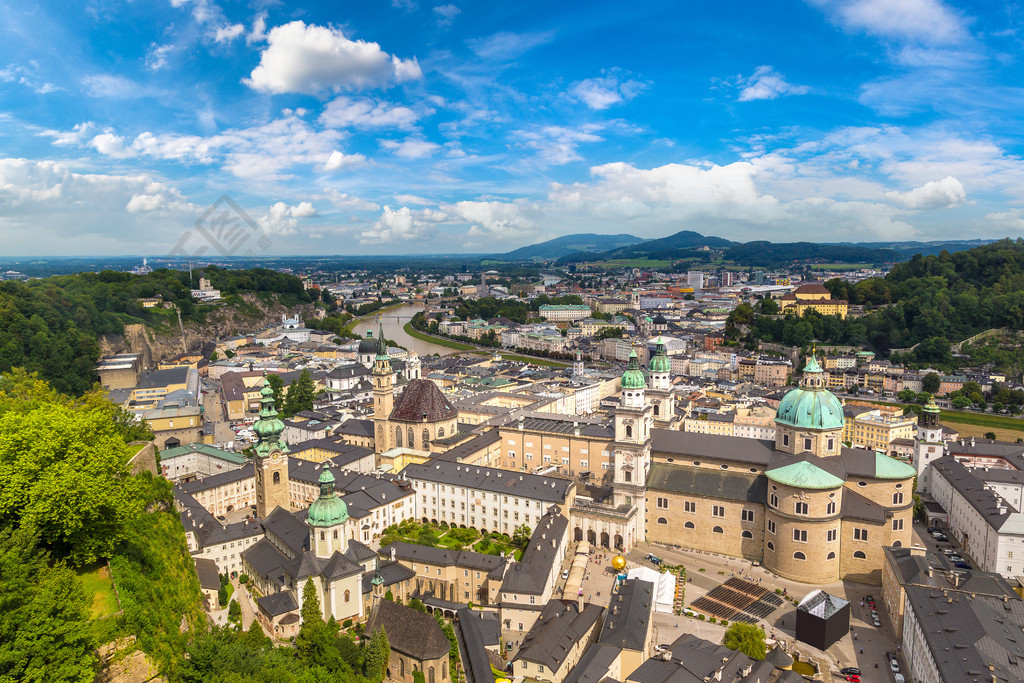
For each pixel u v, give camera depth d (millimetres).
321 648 124125
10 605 76562
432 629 132000
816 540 181125
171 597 119625
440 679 128750
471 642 141125
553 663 131875
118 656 91938
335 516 147750
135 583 107562
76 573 104062
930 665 126938
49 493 94688
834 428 189750
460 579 170500
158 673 96938
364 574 156250
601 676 124938
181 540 150625
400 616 137375
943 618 135750
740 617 165875
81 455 104500
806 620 153625
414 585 172875
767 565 191375
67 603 81500
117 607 100000
